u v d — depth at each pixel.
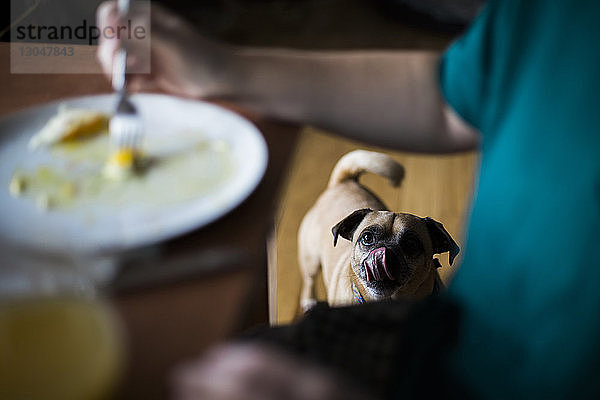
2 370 0.41
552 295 0.55
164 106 0.81
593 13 0.56
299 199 1.86
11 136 0.75
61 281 0.47
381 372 0.65
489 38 0.73
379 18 2.93
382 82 0.84
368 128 0.86
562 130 0.56
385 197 1.81
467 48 0.77
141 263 0.57
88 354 0.43
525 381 0.56
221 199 0.66
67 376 0.42
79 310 0.45
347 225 0.93
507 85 0.64
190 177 0.70
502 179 0.60
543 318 0.55
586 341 0.53
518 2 0.63
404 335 0.65
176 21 0.80
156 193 0.67
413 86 0.84
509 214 0.58
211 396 0.43
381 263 0.83
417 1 2.82
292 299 1.47
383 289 0.85
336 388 0.45
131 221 0.63
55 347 0.43
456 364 0.62
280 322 1.39
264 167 0.70
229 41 2.67
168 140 0.76
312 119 0.84
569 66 0.57
